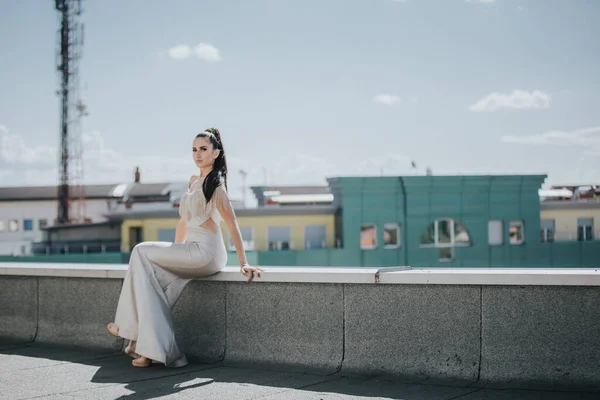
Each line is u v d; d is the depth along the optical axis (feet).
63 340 23.59
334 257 156.04
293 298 19.71
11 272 24.68
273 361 19.85
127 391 16.99
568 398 16.11
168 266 19.60
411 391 16.84
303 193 183.32
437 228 163.53
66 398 16.44
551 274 17.06
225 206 19.61
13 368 19.90
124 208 222.07
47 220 268.82
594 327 16.90
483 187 165.78
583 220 172.04
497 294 17.63
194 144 19.97
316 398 16.19
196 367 19.72
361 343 18.86
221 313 20.71
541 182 167.12
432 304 18.20
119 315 19.39
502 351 17.53
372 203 160.45
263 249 155.74
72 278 23.59
